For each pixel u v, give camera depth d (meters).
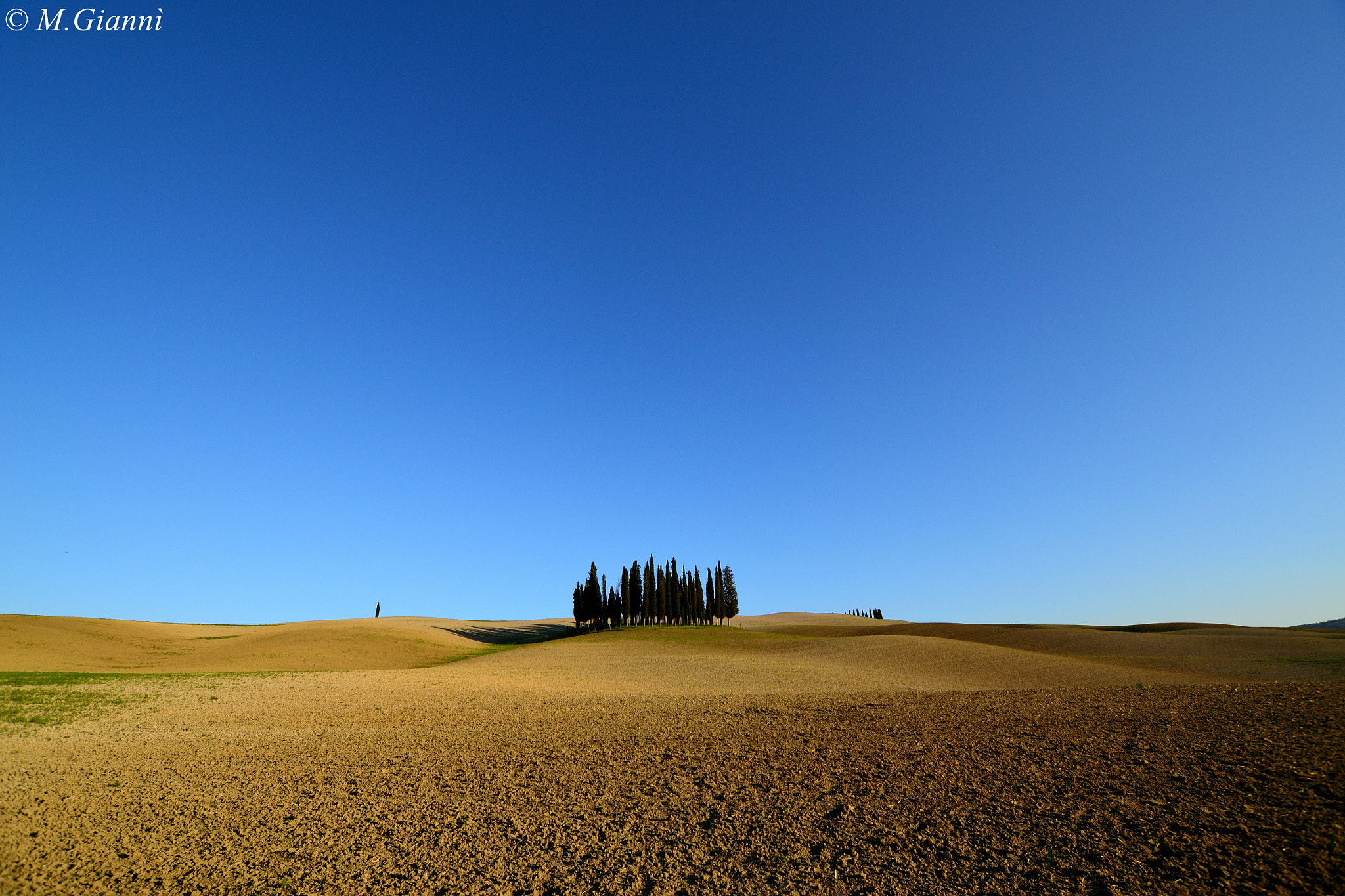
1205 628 72.12
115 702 26.41
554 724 22.19
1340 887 7.60
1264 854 8.56
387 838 11.56
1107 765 12.88
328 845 11.28
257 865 10.55
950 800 11.90
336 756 17.66
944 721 18.83
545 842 11.24
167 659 52.88
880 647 56.81
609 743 18.58
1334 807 9.55
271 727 22.56
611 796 13.52
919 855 9.81
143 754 18.12
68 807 13.48
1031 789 11.98
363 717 24.58
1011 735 16.30
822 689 33.59
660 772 15.19
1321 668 38.12
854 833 10.81
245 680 33.81
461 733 20.81
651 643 67.81
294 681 34.09
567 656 55.47
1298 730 13.85
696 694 30.88
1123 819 10.22
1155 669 42.94
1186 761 12.57
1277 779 10.98
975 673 42.12
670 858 10.38
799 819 11.62
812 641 68.25
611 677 40.84
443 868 10.28
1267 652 47.09
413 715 24.86
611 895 9.23
